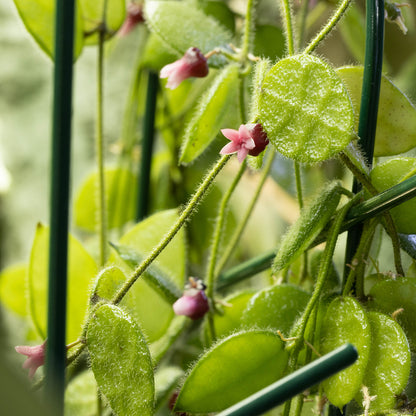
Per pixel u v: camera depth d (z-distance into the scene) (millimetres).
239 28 457
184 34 398
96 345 348
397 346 353
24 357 460
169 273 401
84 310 403
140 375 346
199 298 385
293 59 344
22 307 441
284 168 490
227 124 432
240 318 393
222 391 354
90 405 414
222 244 470
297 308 377
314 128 343
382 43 358
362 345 352
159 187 476
